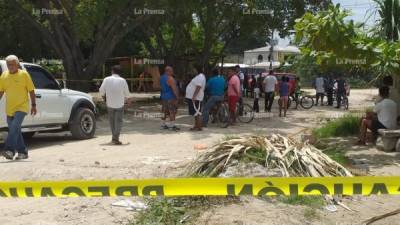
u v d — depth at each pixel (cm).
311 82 3822
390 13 1122
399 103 1241
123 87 1175
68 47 2130
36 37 3472
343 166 800
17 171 804
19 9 2083
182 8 1917
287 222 581
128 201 647
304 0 2480
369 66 1032
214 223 566
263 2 2512
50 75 1216
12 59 919
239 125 1609
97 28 2130
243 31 2848
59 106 1212
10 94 925
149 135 1359
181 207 609
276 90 2145
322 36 965
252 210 607
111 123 1183
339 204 665
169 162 903
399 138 1046
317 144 1048
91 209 622
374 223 607
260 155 724
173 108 1486
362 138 1138
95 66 2145
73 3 1988
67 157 991
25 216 600
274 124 1656
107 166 867
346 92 2388
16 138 934
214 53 3188
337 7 960
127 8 2003
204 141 1234
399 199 704
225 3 2531
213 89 1547
